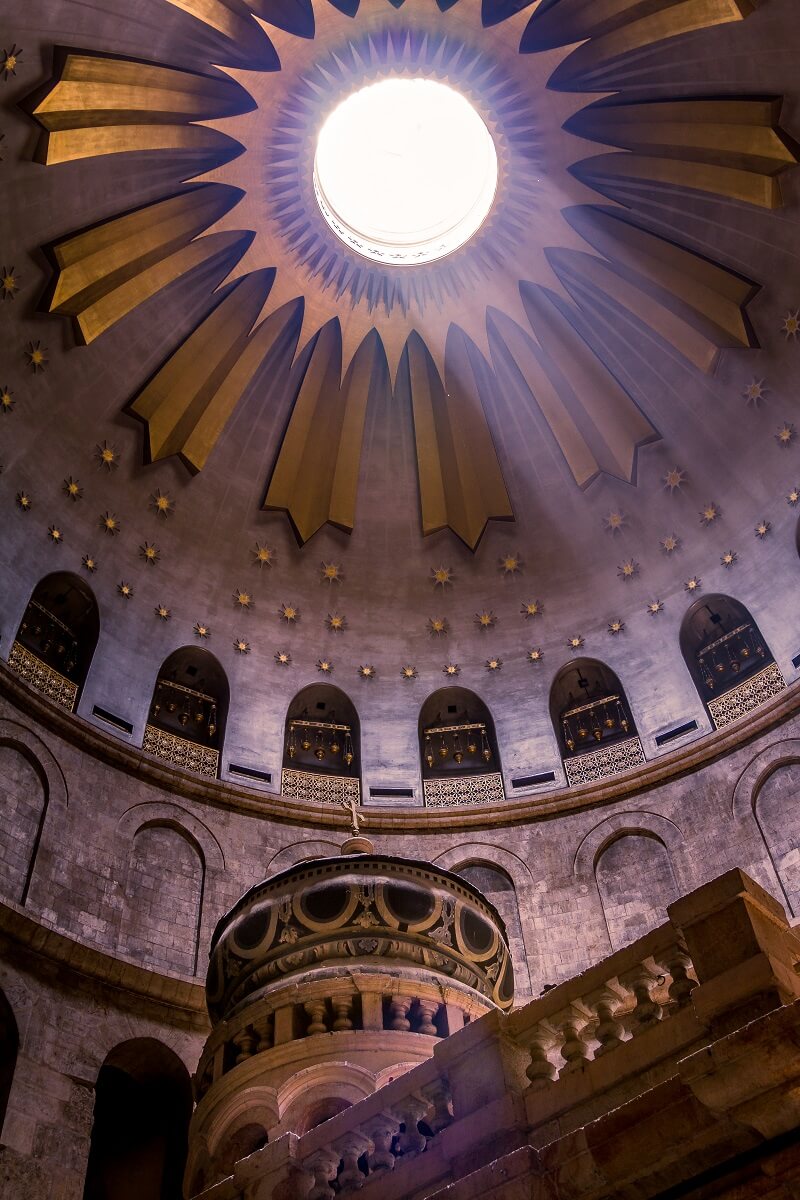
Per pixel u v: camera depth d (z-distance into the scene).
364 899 11.47
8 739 19.34
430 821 22.62
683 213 23.42
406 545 26.14
